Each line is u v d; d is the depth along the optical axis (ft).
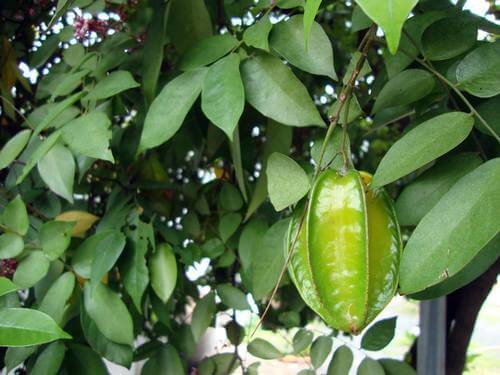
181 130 1.84
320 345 1.77
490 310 4.36
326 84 1.94
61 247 1.48
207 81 1.21
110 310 1.49
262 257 1.46
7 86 1.94
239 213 1.85
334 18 2.56
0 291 1.11
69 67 1.74
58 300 1.46
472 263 1.20
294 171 1.17
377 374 1.67
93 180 1.90
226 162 1.98
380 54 2.21
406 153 1.08
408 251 1.01
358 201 1.08
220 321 2.24
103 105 1.61
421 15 1.34
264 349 1.85
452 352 2.39
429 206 1.20
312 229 1.08
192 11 1.44
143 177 1.92
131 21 1.68
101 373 1.56
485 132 1.24
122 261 1.56
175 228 2.00
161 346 1.78
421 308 2.10
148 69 1.47
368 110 1.98
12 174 1.71
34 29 2.07
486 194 0.99
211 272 2.04
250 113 1.71
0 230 1.53
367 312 1.07
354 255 1.07
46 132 1.65
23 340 1.05
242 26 1.57
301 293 1.12
